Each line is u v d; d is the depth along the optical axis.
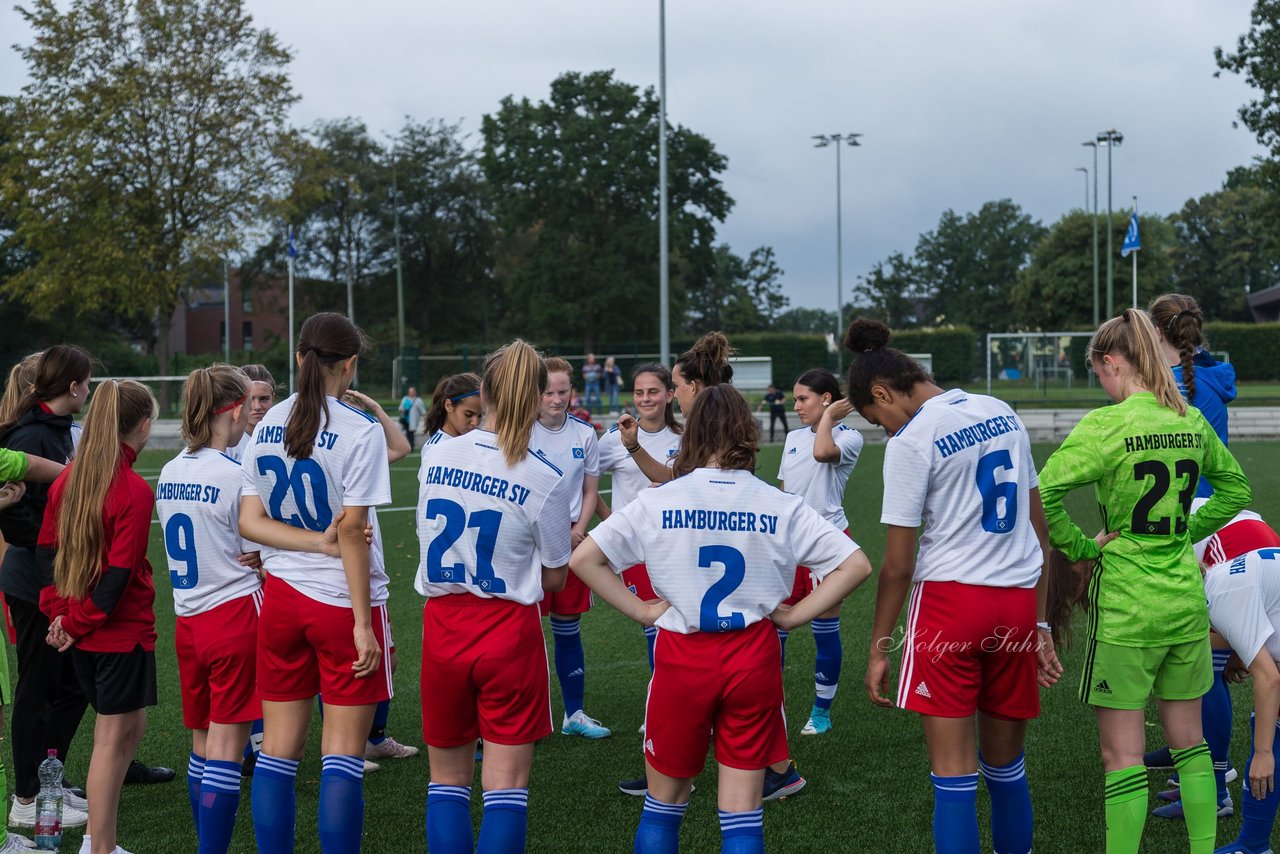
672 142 54.88
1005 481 3.35
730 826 3.14
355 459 3.51
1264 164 36.91
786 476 5.48
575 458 5.17
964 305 92.81
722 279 94.12
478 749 5.48
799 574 5.22
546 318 53.41
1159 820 4.20
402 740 5.46
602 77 54.66
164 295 32.53
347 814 3.46
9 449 4.27
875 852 3.99
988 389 31.62
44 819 4.12
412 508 14.65
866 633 7.46
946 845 3.32
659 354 38.94
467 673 3.37
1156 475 3.41
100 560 3.70
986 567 3.33
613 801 4.56
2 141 33.88
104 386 3.81
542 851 4.06
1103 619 3.46
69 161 31.09
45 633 4.32
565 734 5.52
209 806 3.70
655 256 54.53
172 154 32.38
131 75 30.75
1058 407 29.91
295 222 55.62
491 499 3.35
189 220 32.97
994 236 94.31
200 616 3.84
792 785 4.56
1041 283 60.25
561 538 3.47
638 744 5.33
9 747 5.38
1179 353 4.25
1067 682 6.10
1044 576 3.52
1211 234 82.50
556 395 5.13
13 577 4.31
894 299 99.19
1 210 32.47
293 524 3.60
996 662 3.39
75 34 30.55
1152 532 3.43
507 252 64.06
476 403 4.92
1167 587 3.40
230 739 3.81
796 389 5.32
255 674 3.84
